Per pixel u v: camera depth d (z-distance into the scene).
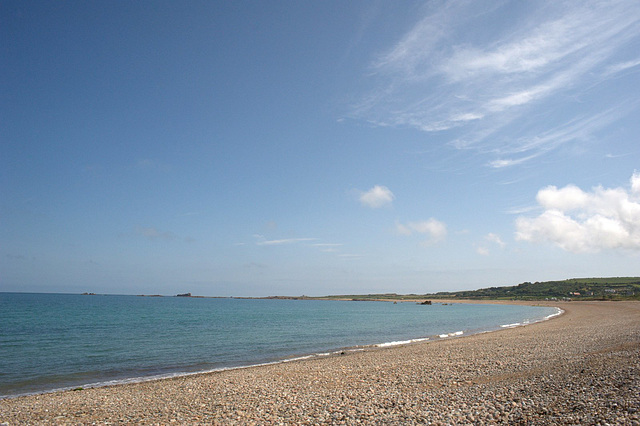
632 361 17.66
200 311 124.19
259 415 14.13
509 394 14.39
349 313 116.94
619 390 12.61
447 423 11.62
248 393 18.12
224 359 32.47
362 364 25.95
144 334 52.47
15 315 87.62
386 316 100.62
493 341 36.12
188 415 14.63
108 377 25.42
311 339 47.31
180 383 21.64
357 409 14.04
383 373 21.91
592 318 65.38
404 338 47.81
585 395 12.72
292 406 15.17
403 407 13.88
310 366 26.36
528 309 140.50
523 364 21.69
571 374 16.80
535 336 38.69
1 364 29.81
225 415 14.36
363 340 46.06
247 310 135.25
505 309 145.88
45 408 16.38
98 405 16.77
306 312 122.06
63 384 23.44
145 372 27.06
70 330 57.34
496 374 19.47
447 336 48.41
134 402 17.20
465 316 100.12
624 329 38.53
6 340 44.72
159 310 127.75
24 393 21.22
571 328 46.22
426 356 28.19
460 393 15.61
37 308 120.19
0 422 14.43
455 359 25.64
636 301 144.75
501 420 11.38
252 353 35.75
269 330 59.12
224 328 62.28
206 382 21.50
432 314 111.69
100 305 159.00
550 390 14.19
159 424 13.60
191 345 41.44
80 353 35.50
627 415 10.04
